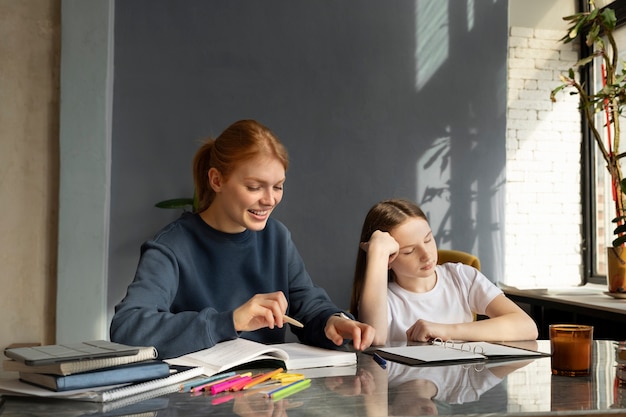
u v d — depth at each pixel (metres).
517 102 4.73
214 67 4.22
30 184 3.90
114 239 4.05
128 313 1.48
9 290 3.87
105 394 1.10
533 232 4.73
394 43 4.47
